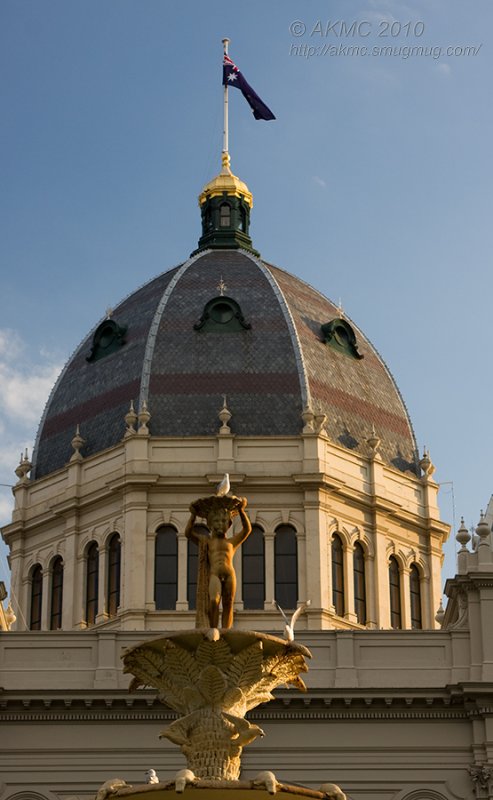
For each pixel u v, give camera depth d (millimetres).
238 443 88812
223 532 40531
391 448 94062
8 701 73125
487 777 71875
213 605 39688
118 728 73125
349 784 72500
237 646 39000
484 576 75312
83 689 73125
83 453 91812
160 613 84812
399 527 91500
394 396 96875
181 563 86125
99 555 88188
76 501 89812
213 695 39094
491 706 72938
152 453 88500
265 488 87750
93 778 72438
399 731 73312
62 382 96750
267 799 36625
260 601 85562
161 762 72562
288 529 87312
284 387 91438
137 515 86938
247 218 103938
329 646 75250
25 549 92125
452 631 75312
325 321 96688
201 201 104188
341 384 93812
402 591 90250
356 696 73125
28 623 90438
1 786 72312
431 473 94312
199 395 91000
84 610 87875
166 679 39688
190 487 87688
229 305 94188
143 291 98312
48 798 72125
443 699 73312
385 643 75250
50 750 72812
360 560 89250
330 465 89125
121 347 94562
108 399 92688
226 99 107750
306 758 72812
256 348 92750
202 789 36406
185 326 93688
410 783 72500
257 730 39031
